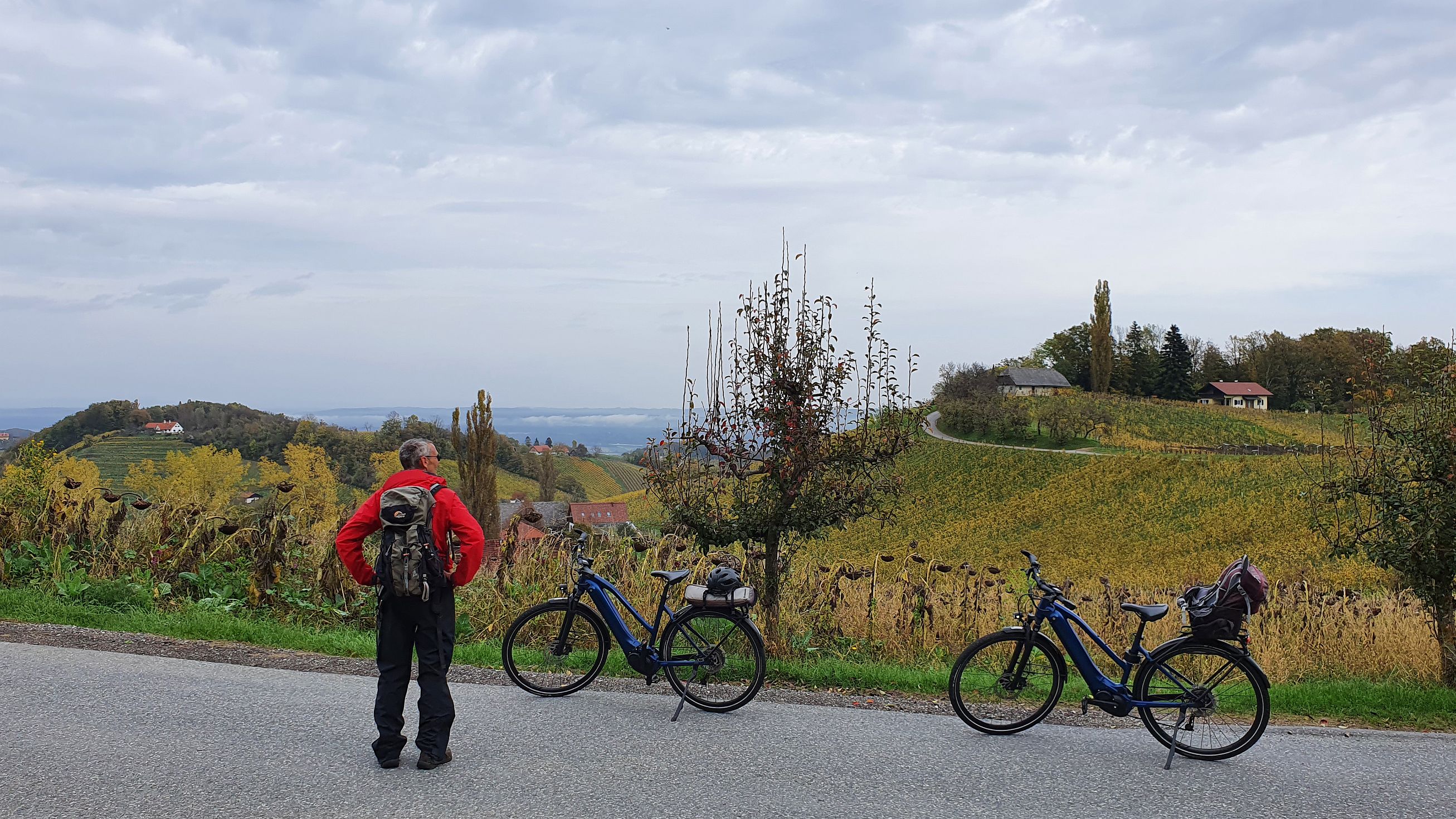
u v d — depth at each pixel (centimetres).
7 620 771
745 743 537
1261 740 599
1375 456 848
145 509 1072
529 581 927
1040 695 598
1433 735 640
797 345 823
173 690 587
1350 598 1157
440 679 480
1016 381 12375
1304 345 12569
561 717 577
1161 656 564
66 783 428
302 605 912
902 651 948
